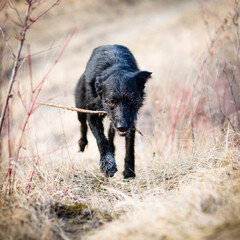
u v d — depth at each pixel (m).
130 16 57.62
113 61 11.34
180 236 5.77
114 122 10.30
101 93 10.66
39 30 45.53
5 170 10.21
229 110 13.71
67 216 7.90
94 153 15.98
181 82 16.70
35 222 7.20
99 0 61.03
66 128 18.55
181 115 14.42
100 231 6.84
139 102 10.90
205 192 6.94
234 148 9.74
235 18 13.00
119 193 8.84
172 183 9.05
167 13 57.31
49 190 8.95
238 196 6.68
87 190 9.39
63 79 26.73
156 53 33.34
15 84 14.53
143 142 16.80
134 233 6.21
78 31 47.97
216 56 14.39
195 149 11.30
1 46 11.37
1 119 8.28
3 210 7.78
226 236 5.50
